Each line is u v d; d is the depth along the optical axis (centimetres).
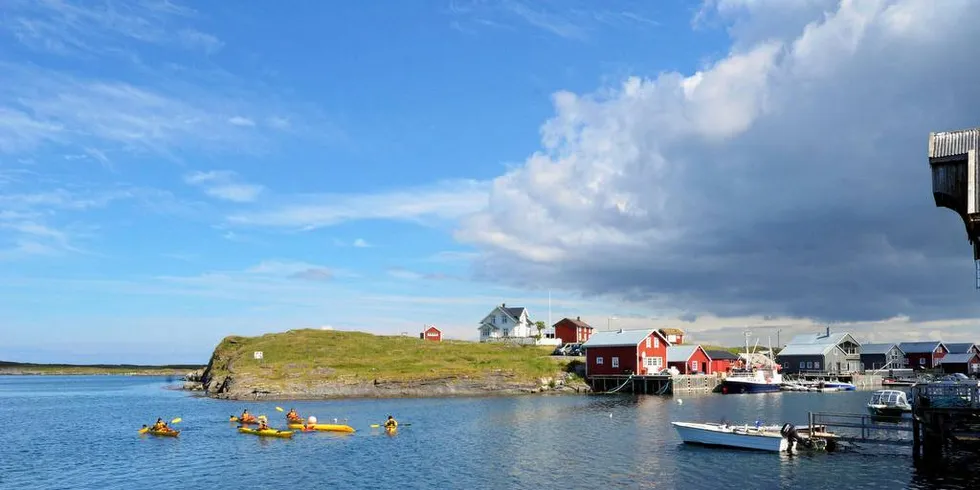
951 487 3562
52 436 5969
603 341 11206
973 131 3747
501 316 16300
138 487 3903
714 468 4116
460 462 4428
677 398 9369
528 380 10681
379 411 7631
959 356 15362
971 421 4066
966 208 3697
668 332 16262
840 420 6519
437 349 12975
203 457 4756
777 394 10362
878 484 3653
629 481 3825
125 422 7075
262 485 3884
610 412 7325
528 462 4391
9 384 18838
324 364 11100
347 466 4356
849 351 14888
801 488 3597
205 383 13250
